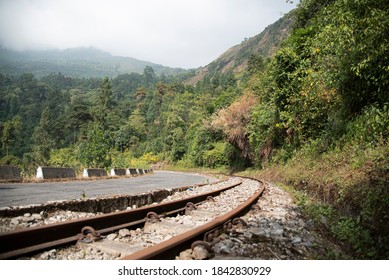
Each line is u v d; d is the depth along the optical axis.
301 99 12.71
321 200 8.03
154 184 14.49
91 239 4.07
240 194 10.23
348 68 8.05
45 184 12.12
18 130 107.50
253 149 24.41
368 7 6.39
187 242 3.60
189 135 59.56
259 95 21.80
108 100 128.88
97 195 8.77
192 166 51.44
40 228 3.79
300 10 19.08
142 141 99.00
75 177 16.22
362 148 7.37
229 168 34.44
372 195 5.14
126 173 23.45
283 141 17.95
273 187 12.79
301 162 12.84
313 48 12.43
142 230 5.00
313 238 4.74
